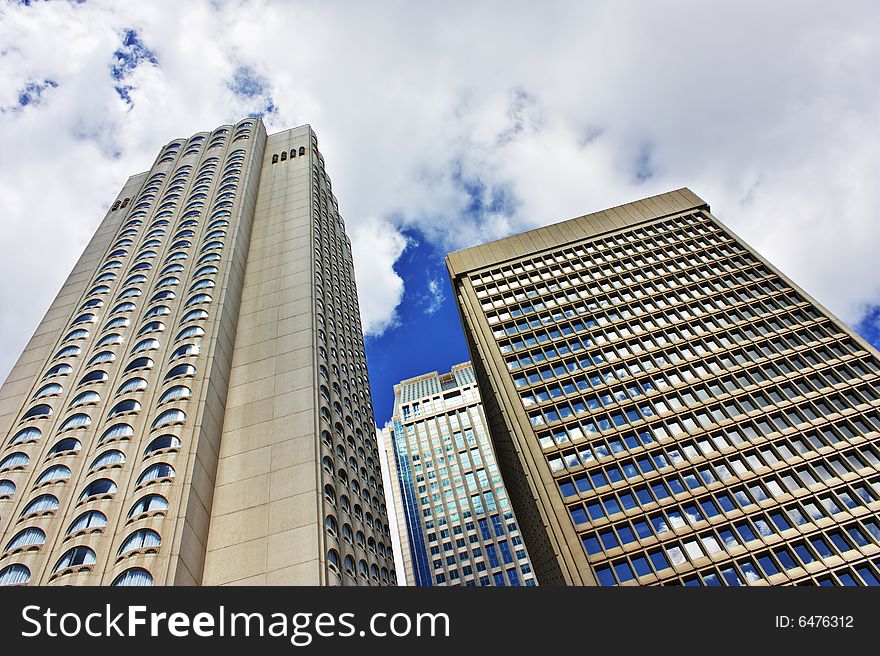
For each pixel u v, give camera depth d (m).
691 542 37.91
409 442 152.62
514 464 55.56
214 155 76.75
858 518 36.94
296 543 32.88
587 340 56.94
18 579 30.45
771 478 40.72
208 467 37.31
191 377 42.06
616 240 71.44
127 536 31.41
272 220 66.88
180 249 57.00
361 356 67.56
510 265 71.56
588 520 40.69
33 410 42.84
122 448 37.47
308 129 88.62
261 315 52.19
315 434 40.00
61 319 56.62
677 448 44.41
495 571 116.06
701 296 59.22
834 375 47.34
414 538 126.75
